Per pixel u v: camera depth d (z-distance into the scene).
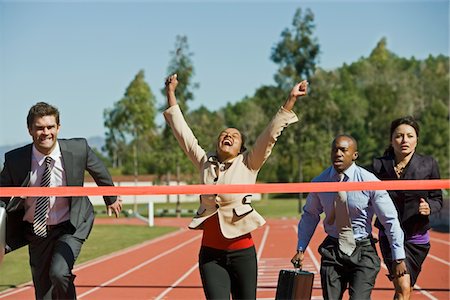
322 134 51.34
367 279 5.78
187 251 19.45
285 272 5.89
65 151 6.18
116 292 11.42
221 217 5.65
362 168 6.24
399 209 6.79
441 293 10.66
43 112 6.05
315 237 24.38
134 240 23.94
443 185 5.79
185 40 44.19
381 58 100.25
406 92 75.44
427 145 64.62
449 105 70.06
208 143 49.16
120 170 68.31
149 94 51.91
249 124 81.25
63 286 5.90
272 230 29.00
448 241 20.95
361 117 74.12
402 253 5.89
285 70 48.62
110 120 52.19
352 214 5.87
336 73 86.38
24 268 14.72
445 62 89.56
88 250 19.88
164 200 66.31
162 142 47.66
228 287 5.71
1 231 5.96
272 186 5.66
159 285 12.26
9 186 6.23
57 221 6.26
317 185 5.72
